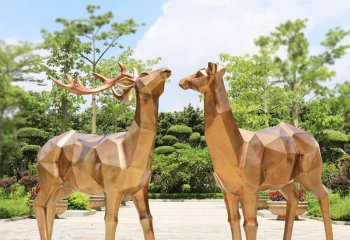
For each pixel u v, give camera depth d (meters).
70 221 12.12
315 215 13.33
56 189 5.35
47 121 16.72
